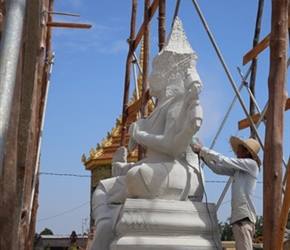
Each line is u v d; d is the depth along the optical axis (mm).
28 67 3805
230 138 7426
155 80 7086
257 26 12875
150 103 14461
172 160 6668
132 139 7211
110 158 18344
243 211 6594
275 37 6586
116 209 6820
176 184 6414
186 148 6648
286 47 6594
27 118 3816
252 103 12164
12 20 2961
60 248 41625
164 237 6137
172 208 6250
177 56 6988
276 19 6617
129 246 6023
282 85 6453
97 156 18906
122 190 6941
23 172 3787
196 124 6195
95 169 19125
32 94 3834
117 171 7809
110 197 7234
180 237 6176
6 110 2715
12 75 2803
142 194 6375
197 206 6371
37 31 3768
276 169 6125
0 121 2688
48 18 13555
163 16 11703
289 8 8039
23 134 3807
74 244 21203
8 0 3055
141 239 6043
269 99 6453
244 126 11336
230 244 12352
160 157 6680
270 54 6590
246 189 6672
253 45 12875
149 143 6719
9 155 3166
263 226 6059
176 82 6883
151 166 6398
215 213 6473
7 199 3146
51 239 41875
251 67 12617
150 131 6906
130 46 14180
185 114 6445
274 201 6023
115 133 19109
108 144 18953
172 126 6539
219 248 6277
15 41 2906
